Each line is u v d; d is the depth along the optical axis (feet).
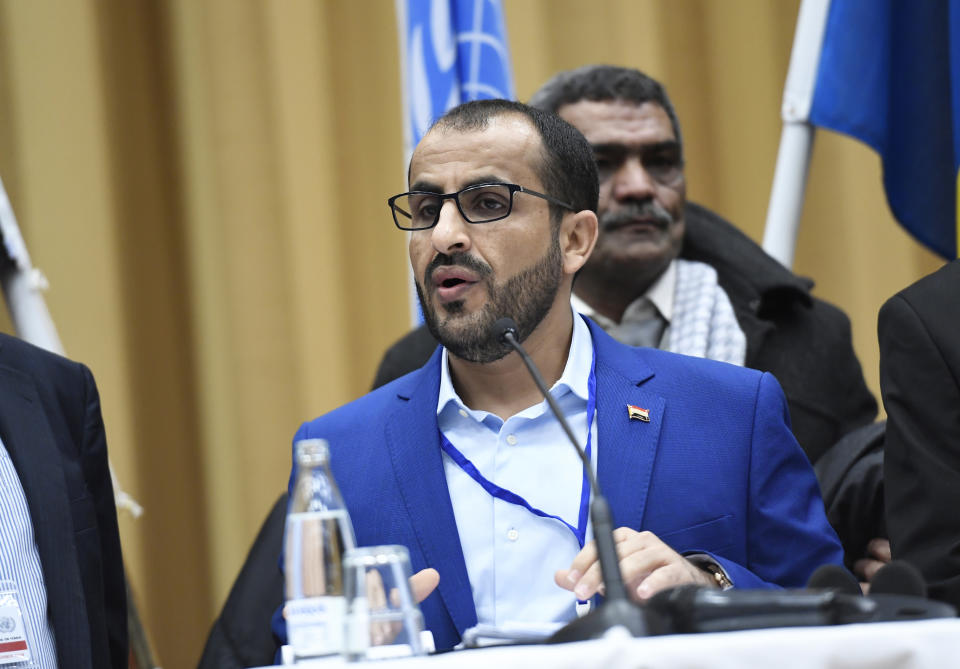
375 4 31.09
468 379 13.42
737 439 13.32
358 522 13.19
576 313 14.29
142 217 29.96
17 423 13.98
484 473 13.10
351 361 30.42
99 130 29.40
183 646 29.27
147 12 30.50
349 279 30.63
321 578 9.05
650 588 10.64
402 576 8.73
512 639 9.98
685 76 31.12
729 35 31.09
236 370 29.91
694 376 13.78
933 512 13.00
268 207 30.32
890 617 8.04
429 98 22.12
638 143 18.86
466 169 12.74
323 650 8.86
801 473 13.51
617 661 7.21
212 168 30.22
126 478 28.84
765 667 7.23
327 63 30.73
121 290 29.40
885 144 21.34
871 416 19.62
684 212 20.15
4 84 29.22
